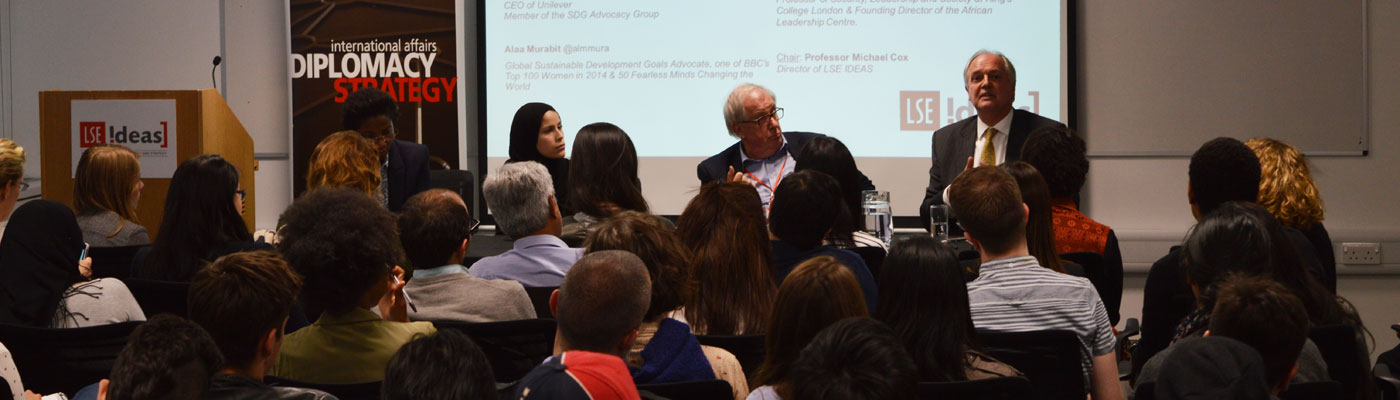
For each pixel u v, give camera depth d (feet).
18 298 9.07
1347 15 17.67
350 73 18.15
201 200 9.86
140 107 13.66
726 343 7.68
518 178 9.82
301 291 7.03
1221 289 6.56
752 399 5.78
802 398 4.48
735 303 8.27
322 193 7.38
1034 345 7.73
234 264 6.20
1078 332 8.17
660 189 18.70
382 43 18.11
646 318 7.10
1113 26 18.08
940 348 6.97
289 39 18.08
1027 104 18.12
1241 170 10.18
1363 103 17.79
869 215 13.42
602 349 5.94
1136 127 18.20
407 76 18.15
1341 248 18.06
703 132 18.57
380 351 7.11
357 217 7.17
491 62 18.60
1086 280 8.37
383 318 8.22
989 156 15.80
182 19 18.53
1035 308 8.22
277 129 18.71
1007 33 18.08
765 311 8.29
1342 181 18.02
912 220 18.47
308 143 18.25
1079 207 18.45
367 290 7.13
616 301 5.89
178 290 9.27
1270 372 6.27
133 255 10.90
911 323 7.02
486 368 5.07
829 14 18.28
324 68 18.15
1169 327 9.68
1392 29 17.66
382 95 14.79
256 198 18.85
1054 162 11.16
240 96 18.66
